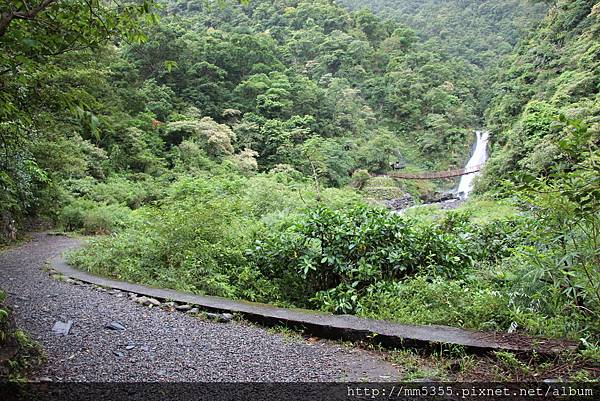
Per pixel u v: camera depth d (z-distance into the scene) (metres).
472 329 3.19
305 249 4.62
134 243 6.07
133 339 3.16
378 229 4.48
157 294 4.49
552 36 33.12
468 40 68.12
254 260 5.10
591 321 2.90
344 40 49.88
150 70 29.94
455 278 4.38
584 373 2.34
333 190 15.59
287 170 24.16
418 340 2.94
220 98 31.14
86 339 3.10
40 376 2.37
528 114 21.94
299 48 48.69
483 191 21.50
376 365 2.76
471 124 43.94
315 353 2.99
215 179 14.45
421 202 27.91
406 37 57.09
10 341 2.48
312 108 34.59
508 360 2.58
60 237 10.32
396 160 37.12
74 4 2.07
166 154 22.30
